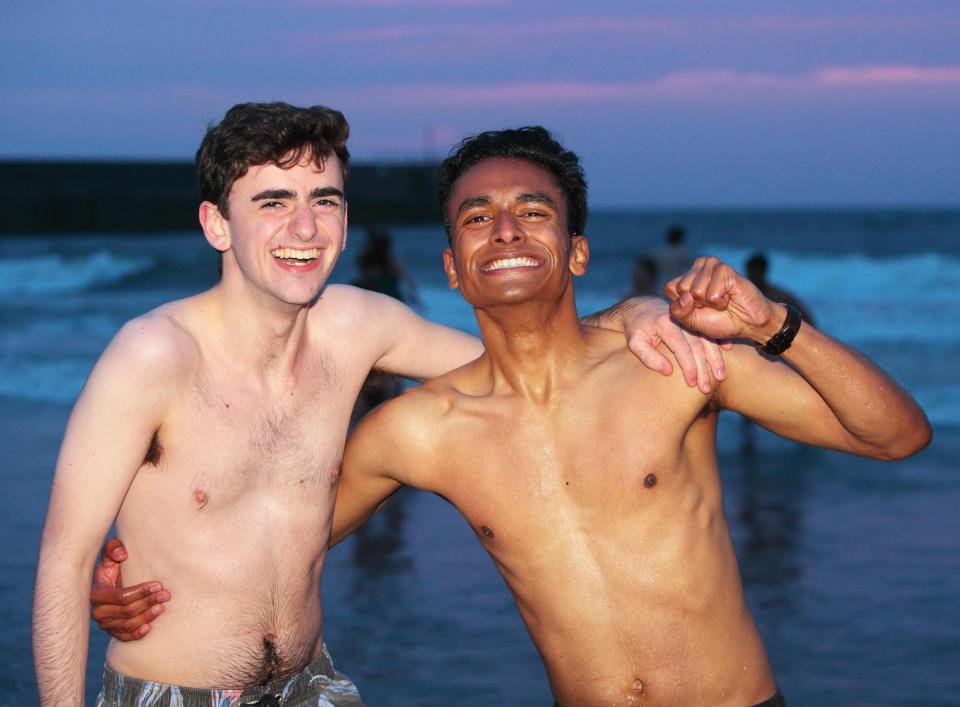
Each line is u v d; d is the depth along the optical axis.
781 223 66.06
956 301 23.31
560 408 2.84
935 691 4.94
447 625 5.90
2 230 62.94
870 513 8.23
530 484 2.83
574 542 2.79
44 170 69.56
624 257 37.97
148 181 72.75
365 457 3.09
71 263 32.38
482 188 2.74
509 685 5.09
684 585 2.75
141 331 2.87
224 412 2.95
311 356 3.13
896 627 5.76
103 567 2.99
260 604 2.97
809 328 2.64
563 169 2.86
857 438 2.75
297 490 3.04
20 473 9.52
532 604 2.86
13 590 6.36
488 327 2.86
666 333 2.82
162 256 34.62
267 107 2.92
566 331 2.85
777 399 2.84
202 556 2.93
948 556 7.04
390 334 3.32
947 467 9.74
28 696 4.79
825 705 4.82
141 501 2.94
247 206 2.87
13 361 16.41
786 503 8.62
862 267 28.00
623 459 2.79
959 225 60.28
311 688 3.16
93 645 5.65
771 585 6.51
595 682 2.79
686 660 2.75
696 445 2.87
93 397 2.80
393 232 62.25
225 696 2.96
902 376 14.41
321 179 2.92
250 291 2.94
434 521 8.09
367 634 5.78
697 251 37.06
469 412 2.94
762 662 2.83
